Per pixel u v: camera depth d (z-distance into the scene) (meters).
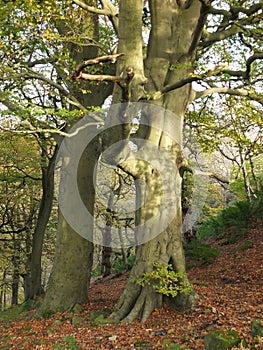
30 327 10.21
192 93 9.68
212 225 18.81
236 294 9.44
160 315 8.64
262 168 24.91
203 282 11.62
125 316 8.89
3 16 8.73
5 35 9.64
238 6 9.18
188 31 9.64
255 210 17.47
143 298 8.88
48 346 8.05
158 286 8.85
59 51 10.91
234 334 5.98
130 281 9.10
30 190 20.05
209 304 8.63
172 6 9.77
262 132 15.55
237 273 12.18
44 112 8.38
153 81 9.41
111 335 7.92
